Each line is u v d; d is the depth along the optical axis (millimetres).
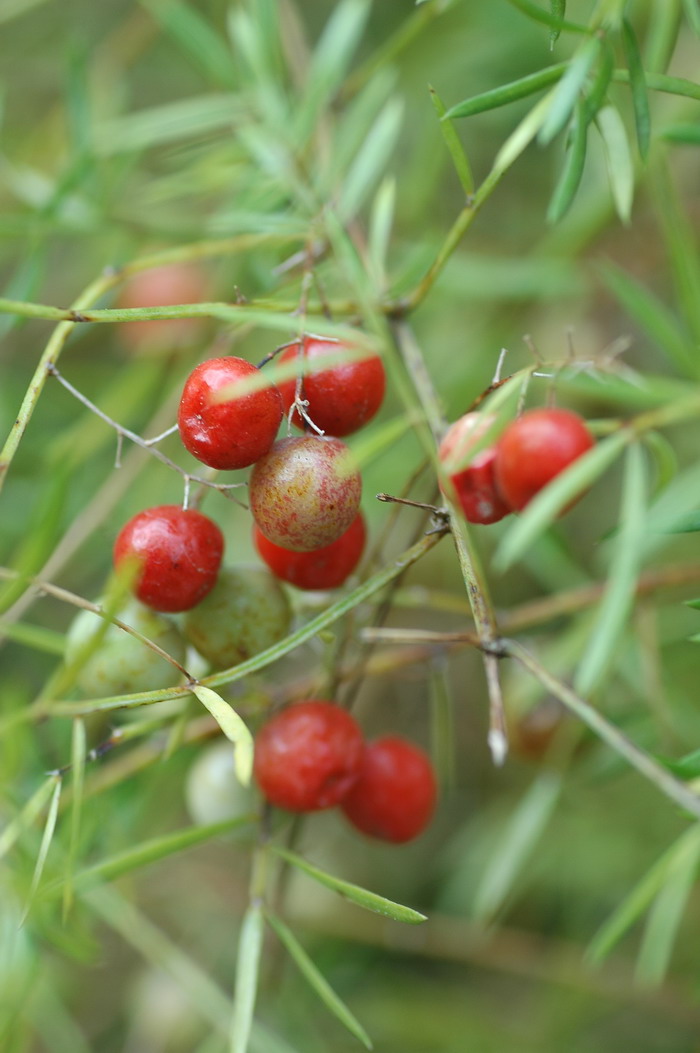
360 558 211
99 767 236
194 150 268
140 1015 277
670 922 211
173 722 215
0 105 270
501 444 191
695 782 199
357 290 208
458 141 205
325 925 279
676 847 207
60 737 232
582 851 279
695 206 293
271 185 247
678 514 194
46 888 206
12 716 213
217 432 193
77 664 205
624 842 278
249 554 277
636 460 188
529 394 278
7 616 234
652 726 240
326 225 226
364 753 219
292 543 196
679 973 272
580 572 253
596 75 205
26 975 225
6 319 244
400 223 291
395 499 195
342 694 298
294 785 208
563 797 273
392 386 277
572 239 274
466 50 299
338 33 253
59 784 207
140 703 197
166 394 281
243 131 252
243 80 261
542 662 244
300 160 249
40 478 281
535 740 245
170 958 239
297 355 200
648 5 257
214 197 297
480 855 285
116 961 298
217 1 300
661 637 256
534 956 277
